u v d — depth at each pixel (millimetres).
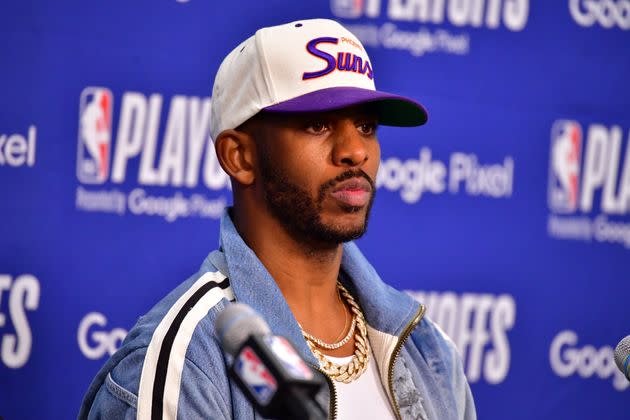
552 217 10328
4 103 8977
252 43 5328
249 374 3475
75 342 9117
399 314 5500
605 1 10438
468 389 6055
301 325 5305
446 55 10008
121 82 9211
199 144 9375
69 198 9109
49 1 9055
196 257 9359
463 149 10070
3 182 8992
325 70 5191
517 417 10258
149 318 5199
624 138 10492
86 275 9141
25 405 9000
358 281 5551
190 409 4824
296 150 5121
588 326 10445
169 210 9305
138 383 4926
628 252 10539
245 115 5238
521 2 10203
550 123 10297
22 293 9016
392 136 9906
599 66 10430
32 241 9031
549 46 10289
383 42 9828
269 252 5289
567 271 10375
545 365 10336
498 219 10180
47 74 9055
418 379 5574
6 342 8984
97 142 9164
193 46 9375
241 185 5363
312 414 3350
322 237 5152
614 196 10484
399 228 9930
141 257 9250
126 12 9219
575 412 10414
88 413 5352
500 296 10188
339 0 9719
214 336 4984
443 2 9984
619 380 10539
